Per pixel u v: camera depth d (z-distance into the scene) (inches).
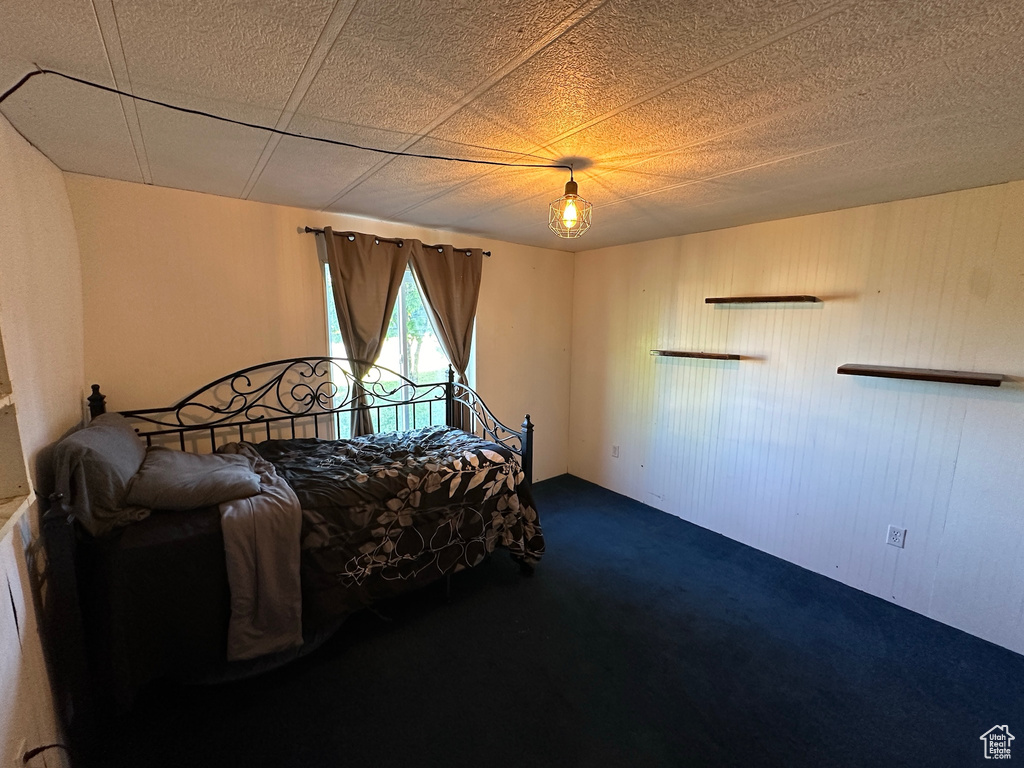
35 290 59.8
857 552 99.7
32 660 49.2
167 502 65.3
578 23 36.6
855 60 41.6
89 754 58.2
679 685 72.8
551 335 159.8
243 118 55.1
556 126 57.0
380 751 60.8
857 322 95.7
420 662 76.9
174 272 89.7
